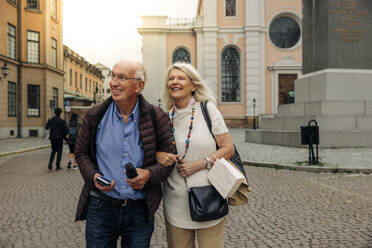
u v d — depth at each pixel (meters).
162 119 1.98
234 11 31.92
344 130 11.11
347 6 11.42
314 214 4.29
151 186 1.90
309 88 12.25
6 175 7.96
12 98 22.44
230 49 32.12
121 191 1.86
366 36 11.52
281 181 6.50
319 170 7.43
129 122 1.92
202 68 31.45
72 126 9.11
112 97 1.90
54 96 26.45
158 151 1.98
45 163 10.27
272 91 31.77
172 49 31.97
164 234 3.70
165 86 2.22
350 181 6.40
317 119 11.21
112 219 1.90
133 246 1.92
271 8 32.06
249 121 30.94
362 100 11.34
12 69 22.27
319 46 11.84
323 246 3.25
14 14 22.53
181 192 2.03
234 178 1.87
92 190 1.91
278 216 4.22
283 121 13.12
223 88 32.06
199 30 31.28
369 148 10.84
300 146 11.45
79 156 1.95
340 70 11.38
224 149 2.08
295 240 3.41
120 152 1.89
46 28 24.44
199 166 2.00
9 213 4.57
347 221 3.98
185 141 2.07
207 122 2.09
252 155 9.92
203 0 31.25
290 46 32.62
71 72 39.38
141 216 1.93
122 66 1.86
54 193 5.87
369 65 11.53
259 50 31.48
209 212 1.90
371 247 3.21
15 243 3.45
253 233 3.63
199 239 2.06
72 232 3.78
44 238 3.59
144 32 31.69
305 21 12.92
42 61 24.31
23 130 23.17
